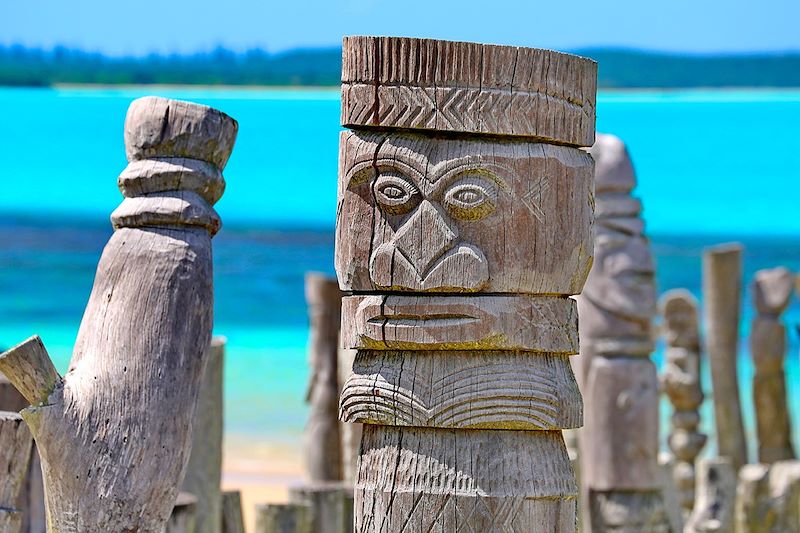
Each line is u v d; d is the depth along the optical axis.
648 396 12.96
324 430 17.78
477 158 7.47
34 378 7.51
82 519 7.47
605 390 12.88
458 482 7.50
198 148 7.80
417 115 7.50
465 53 7.47
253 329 54.53
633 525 12.86
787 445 20.14
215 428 11.70
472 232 7.51
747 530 14.70
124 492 7.46
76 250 63.53
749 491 14.72
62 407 7.50
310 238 66.06
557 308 7.68
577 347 7.80
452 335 7.48
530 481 7.55
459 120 7.47
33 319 55.50
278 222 66.94
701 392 18.50
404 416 7.56
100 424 7.49
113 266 7.68
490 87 7.49
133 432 7.49
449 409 7.51
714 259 19.88
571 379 7.77
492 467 7.51
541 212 7.55
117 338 7.57
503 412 7.51
